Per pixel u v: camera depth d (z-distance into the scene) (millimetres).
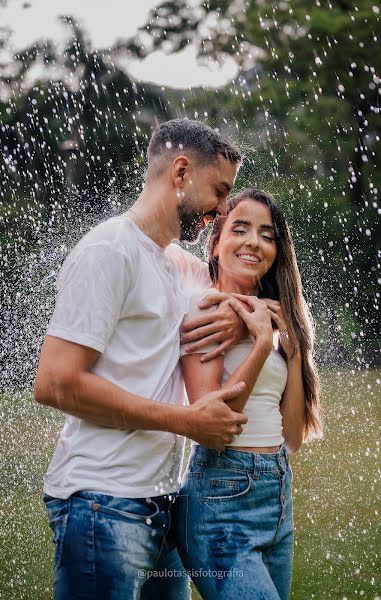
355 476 4648
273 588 1992
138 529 1917
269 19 14133
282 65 13984
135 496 1925
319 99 13391
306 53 13789
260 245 2240
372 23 13430
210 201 2133
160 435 1977
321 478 4641
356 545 3572
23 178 10922
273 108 13461
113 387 1898
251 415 2109
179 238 2162
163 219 2104
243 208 2262
